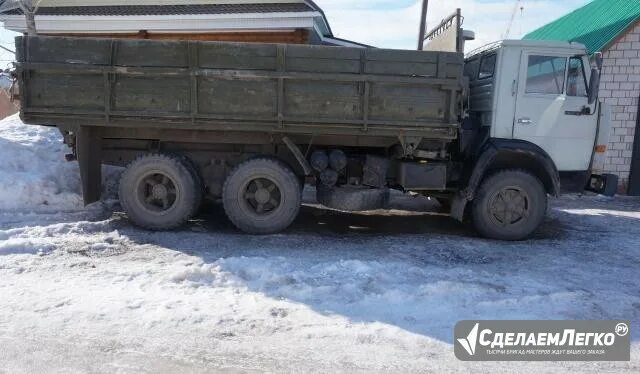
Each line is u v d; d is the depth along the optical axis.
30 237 5.82
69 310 3.85
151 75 6.01
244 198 6.41
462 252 5.86
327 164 6.63
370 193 6.68
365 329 3.74
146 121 6.14
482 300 4.31
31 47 5.96
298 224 7.20
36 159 8.06
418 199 9.46
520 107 6.52
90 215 7.05
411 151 6.40
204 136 6.54
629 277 5.07
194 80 5.98
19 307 3.88
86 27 10.66
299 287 4.41
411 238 6.51
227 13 10.31
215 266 4.86
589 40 11.27
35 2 10.38
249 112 6.11
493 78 6.54
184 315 3.83
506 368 3.29
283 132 6.30
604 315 4.11
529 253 5.93
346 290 4.39
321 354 3.39
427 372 3.22
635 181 10.79
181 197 6.40
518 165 6.69
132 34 10.88
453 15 7.15
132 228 6.45
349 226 7.23
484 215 6.59
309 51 5.95
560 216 8.34
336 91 6.07
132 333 3.56
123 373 3.10
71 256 5.16
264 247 5.79
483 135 6.75
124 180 6.37
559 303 4.29
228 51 5.95
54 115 6.14
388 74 6.01
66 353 3.29
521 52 6.45
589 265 5.47
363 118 6.09
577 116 6.60
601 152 6.74
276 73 5.95
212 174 6.79
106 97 6.06
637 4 10.78
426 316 4.01
